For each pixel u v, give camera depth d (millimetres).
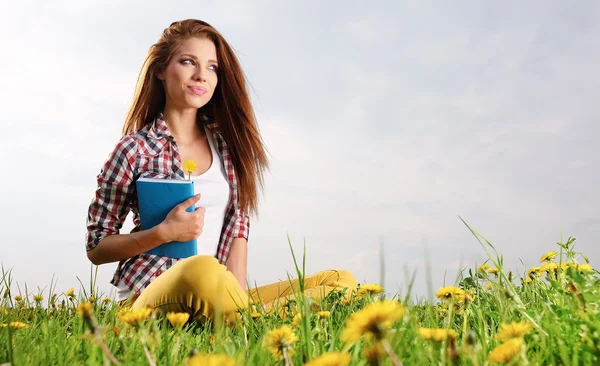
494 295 1471
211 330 1990
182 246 2664
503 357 864
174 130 3123
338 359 694
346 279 2955
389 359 904
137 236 2582
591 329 1048
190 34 3100
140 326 1107
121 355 1189
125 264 2773
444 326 1493
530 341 1128
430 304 1056
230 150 3314
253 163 3346
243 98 3287
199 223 2604
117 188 2832
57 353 1228
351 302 2061
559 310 1174
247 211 3309
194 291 2062
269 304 2523
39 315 2143
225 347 1149
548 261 2031
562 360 1025
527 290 1890
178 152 3025
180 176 2992
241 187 3301
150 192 2627
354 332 731
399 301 1046
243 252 3242
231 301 2111
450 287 1428
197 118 3311
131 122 3236
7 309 2018
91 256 2773
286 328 965
